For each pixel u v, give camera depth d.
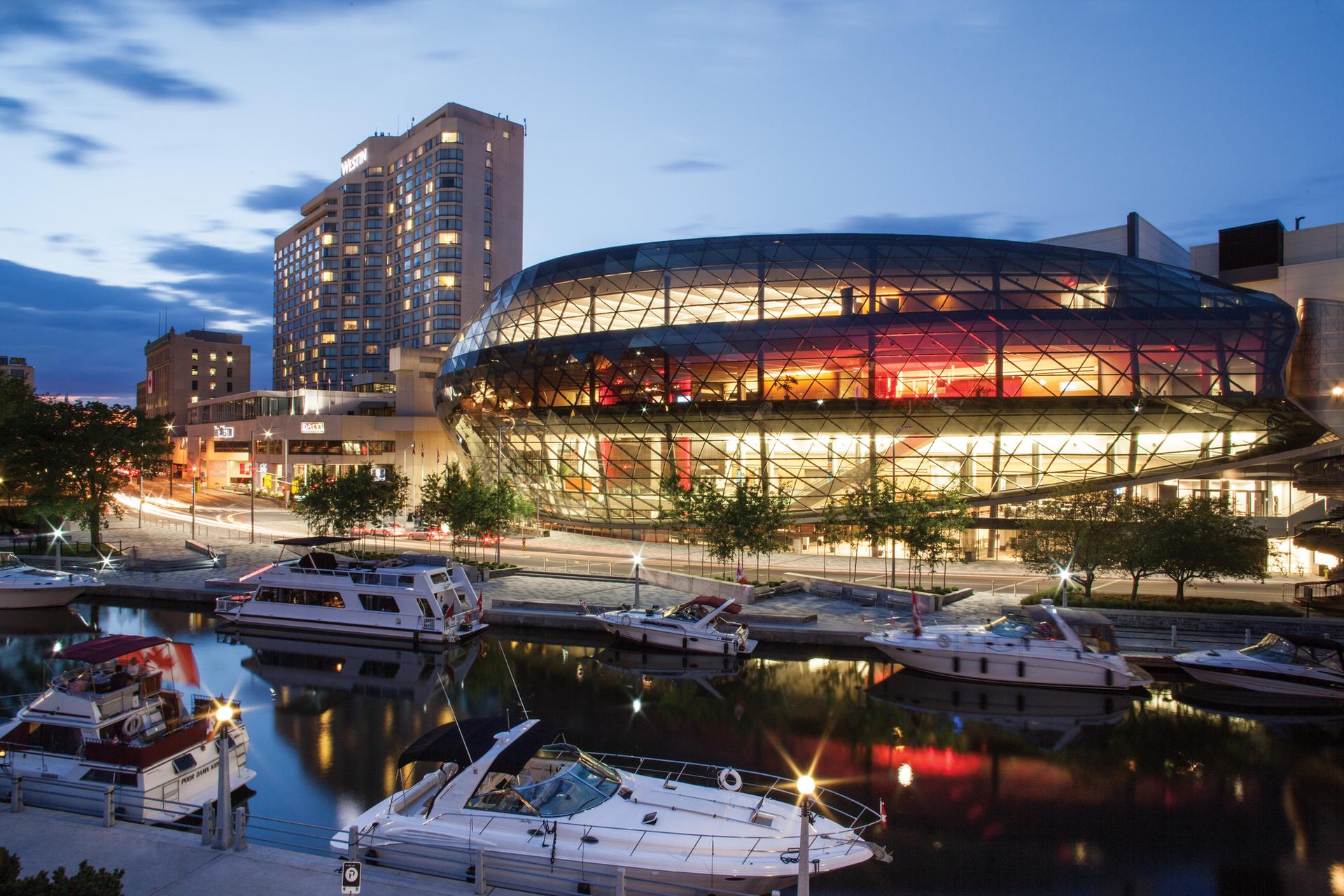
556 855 14.48
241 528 75.56
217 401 142.38
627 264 64.44
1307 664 29.00
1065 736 25.27
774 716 27.02
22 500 68.06
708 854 14.80
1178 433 53.91
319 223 187.50
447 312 157.62
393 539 69.69
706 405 58.91
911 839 18.20
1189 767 22.70
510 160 165.75
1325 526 45.09
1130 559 38.38
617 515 69.56
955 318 55.09
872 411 56.25
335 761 22.95
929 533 42.22
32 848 14.06
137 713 19.84
